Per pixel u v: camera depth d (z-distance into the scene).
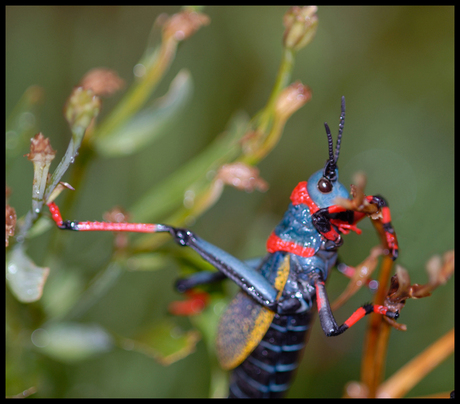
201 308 0.37
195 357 0.41
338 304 0.35
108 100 0.45
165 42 0.36
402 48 0.49
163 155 0.44
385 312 0.34
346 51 0.49
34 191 0.34
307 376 0.43
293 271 0.36
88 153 0.36
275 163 0.47
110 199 0.43
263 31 0.47
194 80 0.45
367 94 0.50
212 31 0.45
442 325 0.43
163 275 0.41
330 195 0.35
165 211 0.36
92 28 0.45
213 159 0.36
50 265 0.36
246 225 0.44
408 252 0.44
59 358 0.37
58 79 0.45
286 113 0.36
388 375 0.43
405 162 0.49
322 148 0.49
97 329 0.37
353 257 0.44
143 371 0.40
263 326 0.36
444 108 0.49
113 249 0.36
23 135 0.37
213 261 0.36
